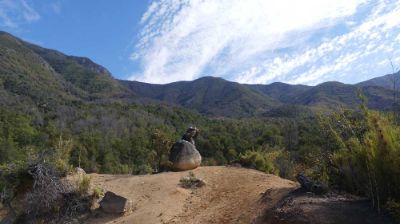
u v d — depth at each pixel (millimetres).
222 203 11203
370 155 7609
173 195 12195
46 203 11797
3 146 38625
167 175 14578
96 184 13594
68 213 11570
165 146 23844
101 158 46812
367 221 6910
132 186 13336
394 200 7066
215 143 44062
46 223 11383
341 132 9312
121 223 10469
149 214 10719
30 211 11945
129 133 70500
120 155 49656
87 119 77500
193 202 11742
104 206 11383
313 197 8438
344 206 7555
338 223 7047
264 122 66625
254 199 10695
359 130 8906
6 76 116000
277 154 18297
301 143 26734
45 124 69312
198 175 14602
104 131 69625
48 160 14062
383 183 7418
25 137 49281
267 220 8305
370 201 7652
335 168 9102
